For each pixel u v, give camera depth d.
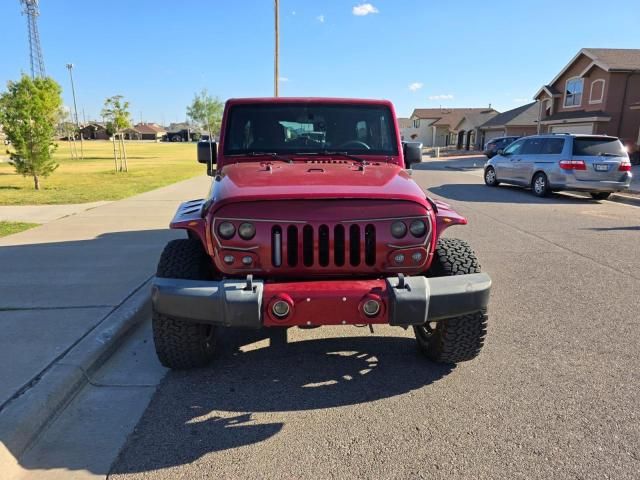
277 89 21.55
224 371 3.74
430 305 3.03
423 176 22.30
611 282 5.91
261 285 2.96
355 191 3.15
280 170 3.80
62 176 21.78
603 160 13.03
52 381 3.26
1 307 4.64
